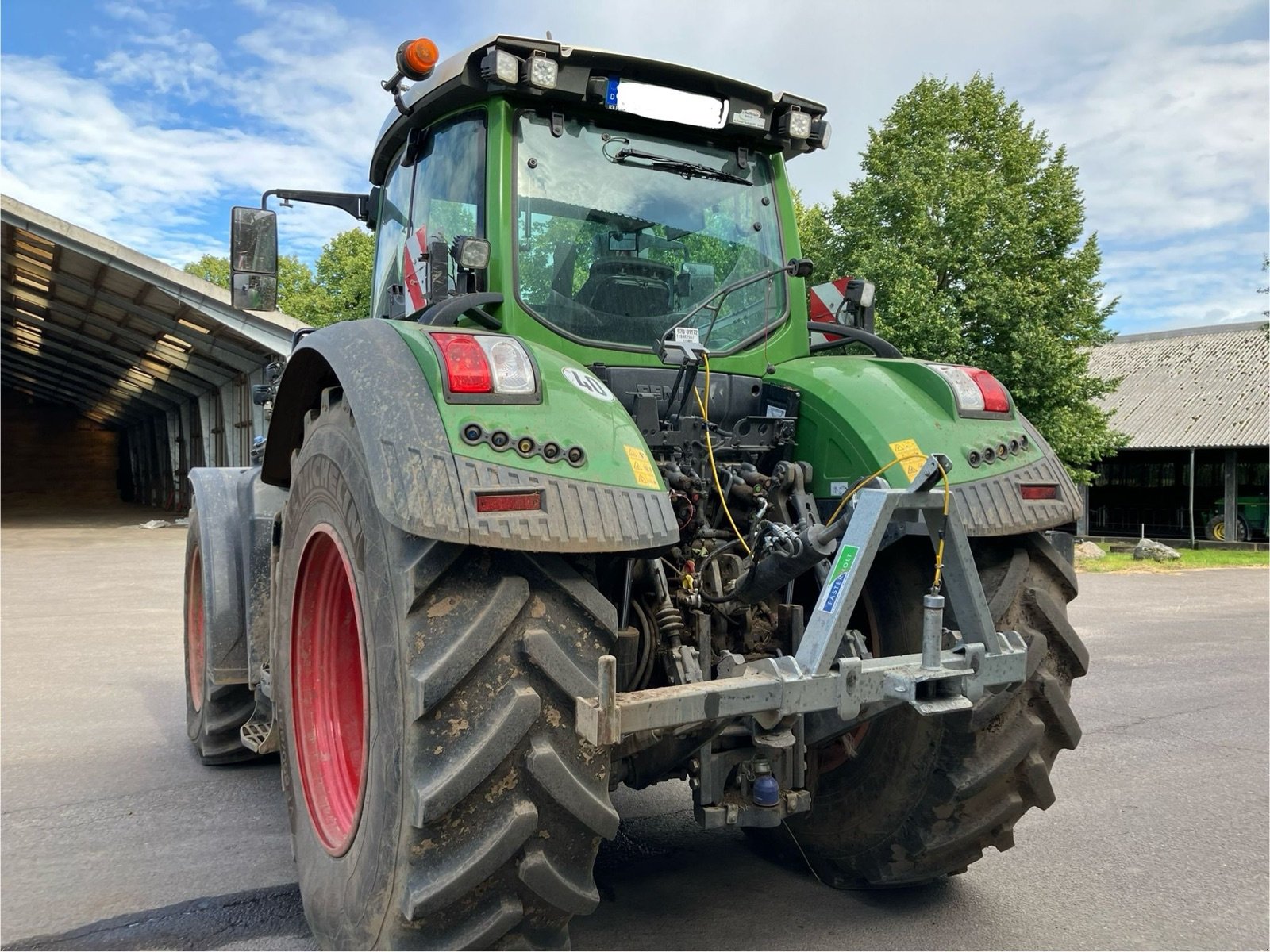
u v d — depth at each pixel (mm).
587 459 2113
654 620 2631
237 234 3596
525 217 2873
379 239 3838
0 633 8266
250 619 3918
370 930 2100
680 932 2891
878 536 2215
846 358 3307
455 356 2148
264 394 4340
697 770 2529
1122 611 10797
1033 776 2746
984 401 2932
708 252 3209
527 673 2006
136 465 39719
